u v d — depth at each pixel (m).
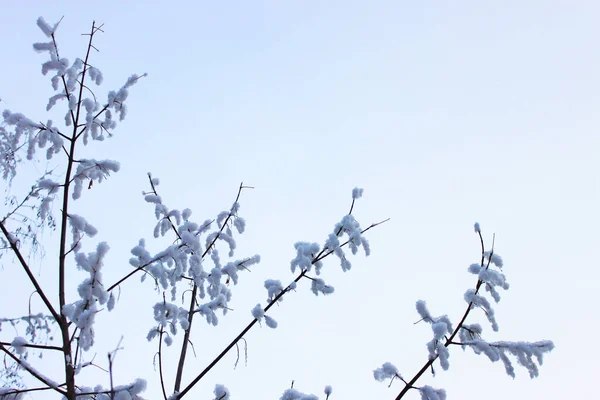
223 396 4.56
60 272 4.46
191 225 5.90
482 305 4.32
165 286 4.85
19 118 4.74
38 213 4.54
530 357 4.16
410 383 4.03
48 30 5.12
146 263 4.68
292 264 5.21
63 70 5.11
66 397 4.13
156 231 5.97
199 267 5.33
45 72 5.09
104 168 4.95
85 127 5.02
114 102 5.26
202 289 5.51
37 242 4.43
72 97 5.07
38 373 3.96
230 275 5.74
